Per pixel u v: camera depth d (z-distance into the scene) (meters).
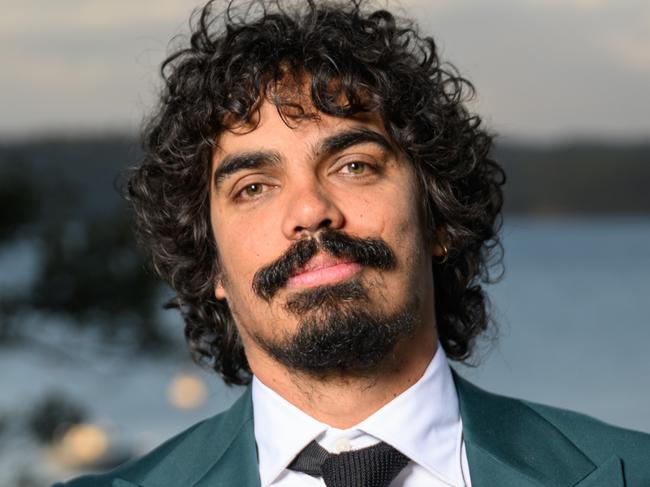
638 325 42.09
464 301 3.44
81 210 6.26
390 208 2.85
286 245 2.80
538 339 38.16
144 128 3.60
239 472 2.95
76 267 6.21
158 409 16.88
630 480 2.90
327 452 2.87
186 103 3.15
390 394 2.88
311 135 2.85
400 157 2.99
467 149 3.36
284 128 2.86
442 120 3.17
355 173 2.88
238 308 2.95
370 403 2.87
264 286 2.80
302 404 2.90
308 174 2.83
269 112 2.88
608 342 36.59
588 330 40.72
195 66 3.19
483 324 3.50
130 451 9.84
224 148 2.97
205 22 3.41
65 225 6.25
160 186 3.38
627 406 23.80
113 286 6.23
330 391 2.85
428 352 2.94
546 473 2.87
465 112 3.51
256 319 2.85
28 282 6.26
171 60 3.44
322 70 2.89
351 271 2.78
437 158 3.12
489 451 2.88
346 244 2.78
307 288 2.77
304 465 2.88
